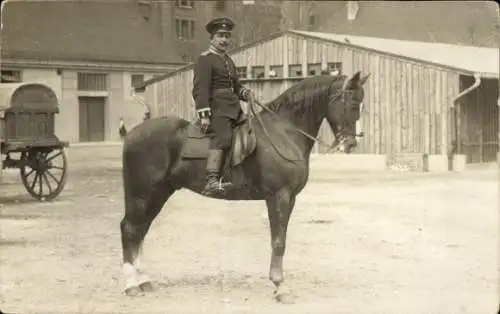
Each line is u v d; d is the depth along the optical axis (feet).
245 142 23.54
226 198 24.58
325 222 41.68
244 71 84.64
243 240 36.17
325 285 26.09
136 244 25.30
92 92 114.52
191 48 111.34
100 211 46.75
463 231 38.45
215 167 23.76
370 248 33.91
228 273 28.45
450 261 30.58
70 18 113.50
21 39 107.55
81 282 26.71
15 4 108.17
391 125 78.28
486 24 88.43
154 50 113.80
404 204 49.57
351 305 23.02
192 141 24.27
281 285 23.72
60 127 111.45
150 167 24.76
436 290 25.07
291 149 23.79
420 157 76.07
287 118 24.34
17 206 49.19
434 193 55.62
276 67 83.05
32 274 27.96
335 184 63.57
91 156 93.86
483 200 51.19
